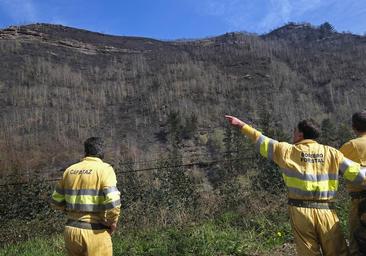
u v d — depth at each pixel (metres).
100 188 4.59
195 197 12.20
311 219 4.25
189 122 74.06
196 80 102.50
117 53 126.69
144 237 8.31
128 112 90.38
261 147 4.52
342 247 4.30
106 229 4.62
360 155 4.64
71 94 95.75
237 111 85.00
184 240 7.31
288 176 4.39
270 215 8.73
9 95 89.19
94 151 4.82
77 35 131.75
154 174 17.86
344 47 135.50
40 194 14.74
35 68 103.75
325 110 85.50
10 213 13.30
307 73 112.06
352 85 100.31
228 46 133.12
